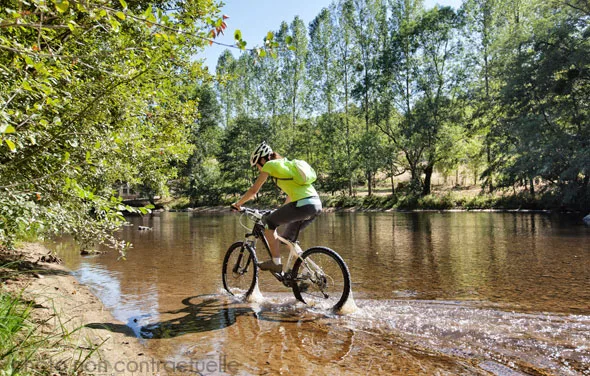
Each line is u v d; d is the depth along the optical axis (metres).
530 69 26.56
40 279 5.75
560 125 26.94
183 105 8.55
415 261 8.01
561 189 24.27
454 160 35.78
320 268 4.92
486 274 6.59
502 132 28.89
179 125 9.20
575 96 26.58
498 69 29.89
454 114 34.72
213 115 56.94
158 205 50.91
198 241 12.18
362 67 40.53
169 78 7.20
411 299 5.10
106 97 5.13
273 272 5.23
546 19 26.70
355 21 40.22
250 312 4.64
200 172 52.72
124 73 4.99
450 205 31.25
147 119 8.02
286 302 5.09
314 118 45.12
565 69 25.52
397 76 37.50
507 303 4.84
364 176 41.94
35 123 3.24
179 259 8.52
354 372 3.01
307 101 44.34
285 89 47.53
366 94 39.41
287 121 47.88
